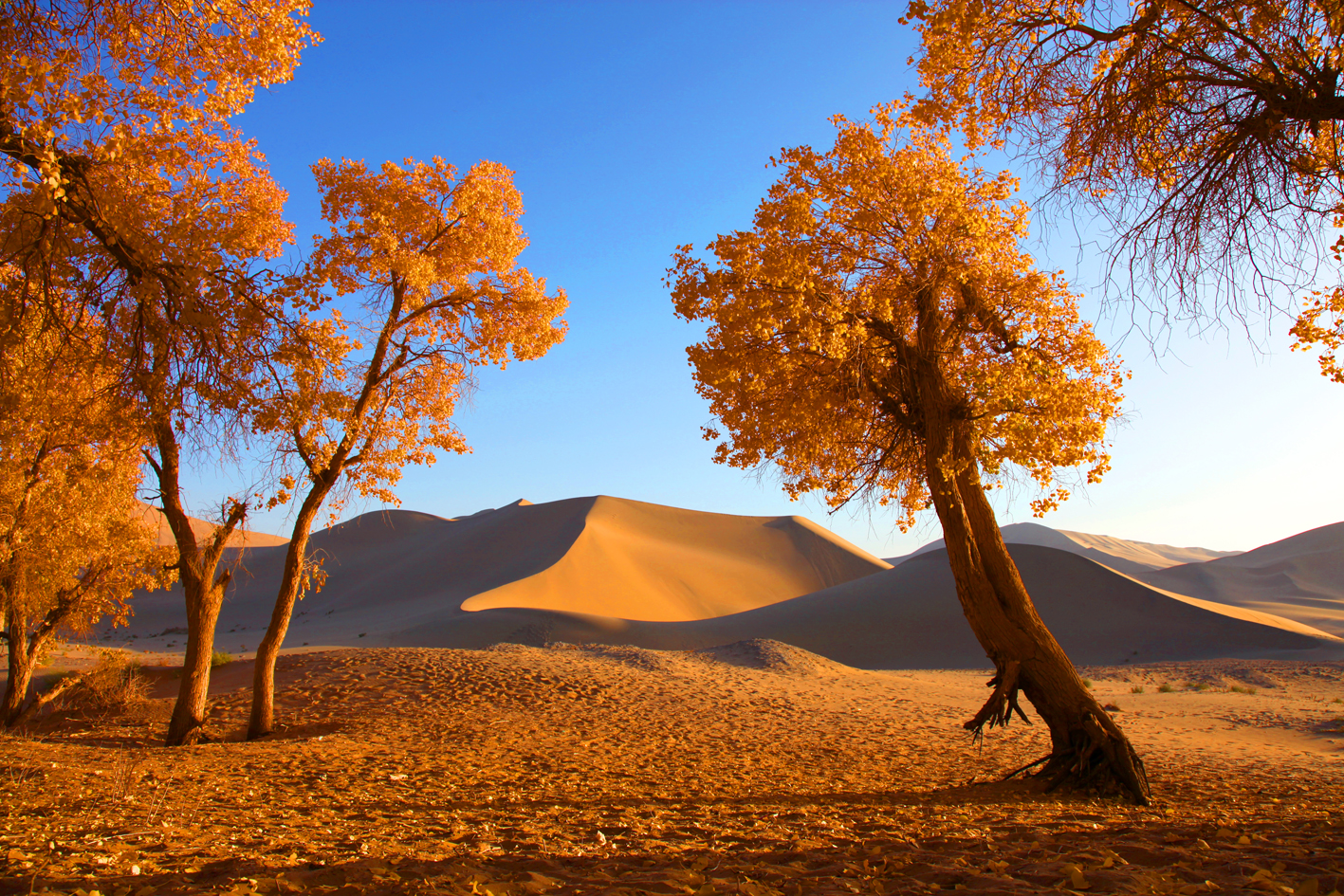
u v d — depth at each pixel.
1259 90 5.55
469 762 12.00
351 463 14.77
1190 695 30.41
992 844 5.47
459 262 14.84
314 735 15.75
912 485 12.84
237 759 11.10
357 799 7.90
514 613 56.78
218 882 3.80
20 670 17.17
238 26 7.74
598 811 7.50
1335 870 4.32
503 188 15.05
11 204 6.57
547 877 4.17
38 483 15.09
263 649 15.35
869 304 10.22
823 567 114.69
